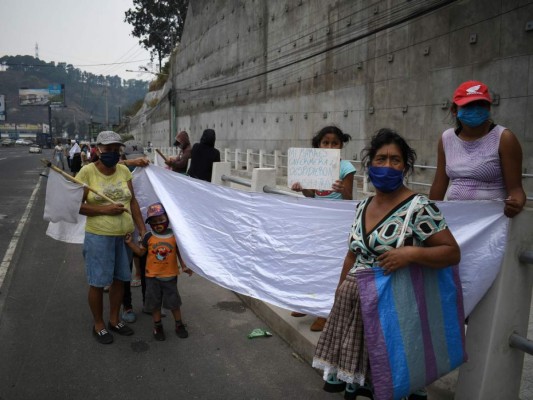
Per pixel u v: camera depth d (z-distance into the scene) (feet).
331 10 51.21
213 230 14.58
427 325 8.09
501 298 9.05
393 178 7.81
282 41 64.28
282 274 13.24
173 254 14.47
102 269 14.01
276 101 67.00
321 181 13.12
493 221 9.01
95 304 14.28
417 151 38.68
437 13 35.99
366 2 44.57
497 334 9.16
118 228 14.12
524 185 29.60
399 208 7.98
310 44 55.98
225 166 22.33
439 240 7.76
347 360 7.99
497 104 31.30
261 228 13.61
